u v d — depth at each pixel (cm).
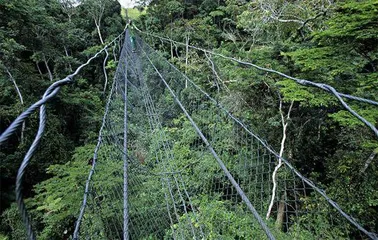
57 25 1509
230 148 609
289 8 841
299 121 664
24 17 1132
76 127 1256
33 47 1300
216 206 448
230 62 959
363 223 495
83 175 547
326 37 475
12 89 1054
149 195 458
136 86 967
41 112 78
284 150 646
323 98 477
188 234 397
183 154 624
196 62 1249
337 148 632
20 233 664
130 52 1304
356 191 520
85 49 1977
